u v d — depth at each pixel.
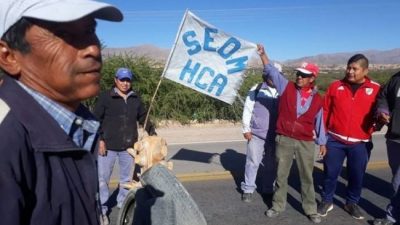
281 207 5.09
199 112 12.70
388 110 4.61
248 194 5.62
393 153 4.64
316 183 6.66
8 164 0.90
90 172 1.12
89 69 1.10
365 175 7.17
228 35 5.00
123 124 4.73
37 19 1.00
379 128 4.94
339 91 4.92
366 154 4.98
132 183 1.83
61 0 1.03
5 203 0.88
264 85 5.47
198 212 1.51
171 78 4.93
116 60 12.65
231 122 12.92
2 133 0.92
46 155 1.00
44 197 0.97
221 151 8.70
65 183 1.03
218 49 5.02
